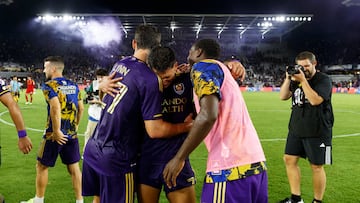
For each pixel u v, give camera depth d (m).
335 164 7.18
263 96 30.61
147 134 3.17
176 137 3.20
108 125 3.06
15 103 3.54
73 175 4.75
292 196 4.79
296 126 4.62
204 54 2.90
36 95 29.09
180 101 3.21
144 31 3.13
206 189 2.78
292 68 4.28
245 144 2.76
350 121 14.18
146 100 2.96
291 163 4.75
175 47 51.81
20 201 4.98
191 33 52.78
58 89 4.51
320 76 4.51
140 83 2.96
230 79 2.78
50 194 5.26
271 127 12.35
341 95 33.59
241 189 2.70
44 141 4.58
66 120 4.60
